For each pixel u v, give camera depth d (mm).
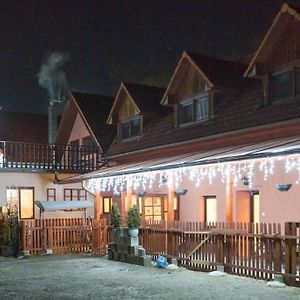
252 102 19562
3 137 33000
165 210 23672
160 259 16375
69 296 11703
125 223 21812
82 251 21953
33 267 16938
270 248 13039
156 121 25984
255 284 12711
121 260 18078
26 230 20672
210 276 14156
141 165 21172
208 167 17562
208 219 21453
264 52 18156
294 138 15812
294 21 17109
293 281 12305
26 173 27625
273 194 18062
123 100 27625
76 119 32438
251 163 16891
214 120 20625
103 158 28203
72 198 29281
